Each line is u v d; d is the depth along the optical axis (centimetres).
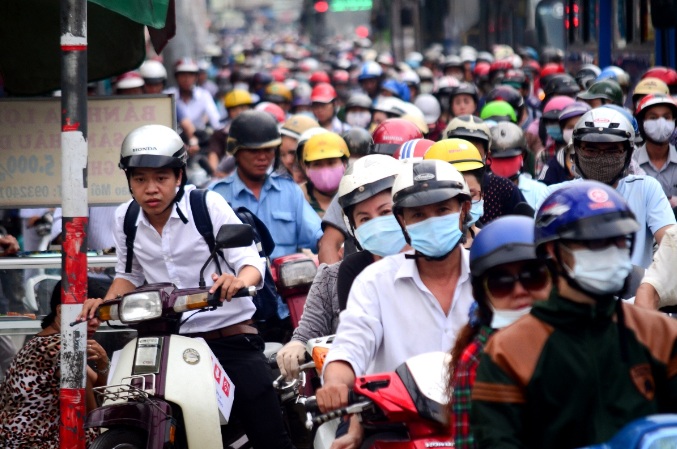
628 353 834
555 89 3600
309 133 2562
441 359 1068
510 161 2147
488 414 837
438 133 3859
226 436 1580
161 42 2058
